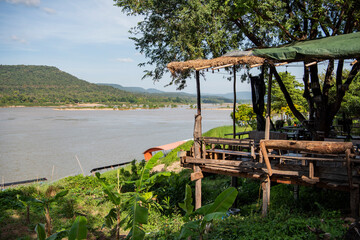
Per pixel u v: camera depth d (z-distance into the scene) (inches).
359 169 260.7
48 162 1427.2
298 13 512.7
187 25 557.9
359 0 447.8
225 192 237.5
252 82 511.5
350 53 297.0
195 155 392.5
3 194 536.7
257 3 499.5
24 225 418.6
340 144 253.9
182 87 655.8
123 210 447.8
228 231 282.2
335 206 318.7
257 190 496.4
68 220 442.0
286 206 346.3
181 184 517.0
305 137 470.3
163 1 599.8
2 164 1385.3
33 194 563.2
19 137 2642.7
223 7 545.3
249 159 410.9
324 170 285.1
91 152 1728.6
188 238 271.3
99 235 396.5
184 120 5305.1
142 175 400.2
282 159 322.7
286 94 475.5
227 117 6348.4
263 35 578.9
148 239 342.3
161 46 637.3
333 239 212.8
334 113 471.2
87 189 626.5
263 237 247.4
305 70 497.0
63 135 2792.8
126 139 2389.3
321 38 444.1
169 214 444.1
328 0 478.3
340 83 462.0
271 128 593.3
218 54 584.4
